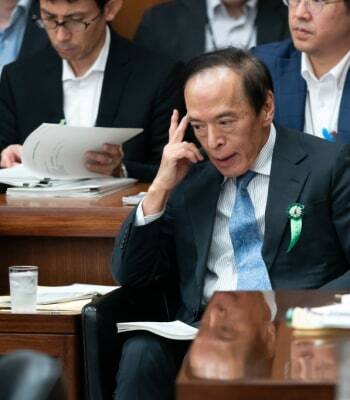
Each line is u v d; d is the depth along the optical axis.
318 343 6.81
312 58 14.02
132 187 13.84
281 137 11.03
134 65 15.34
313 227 10.80
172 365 10.38
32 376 5.45
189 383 5.87
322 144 10.98
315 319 7.27
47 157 13.05
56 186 13.05
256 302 8.16
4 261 12.50
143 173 14.48
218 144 10.63
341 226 10.77
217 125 10.62
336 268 10.91
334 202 10.78
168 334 9.98
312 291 8.59
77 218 12.11
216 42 16.34
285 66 14.34
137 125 15.13
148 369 10.18
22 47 16.61
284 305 8.02
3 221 12.22
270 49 14.58
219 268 11.05
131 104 15.16
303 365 6.22
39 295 11.24
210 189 11.13
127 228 10.96
